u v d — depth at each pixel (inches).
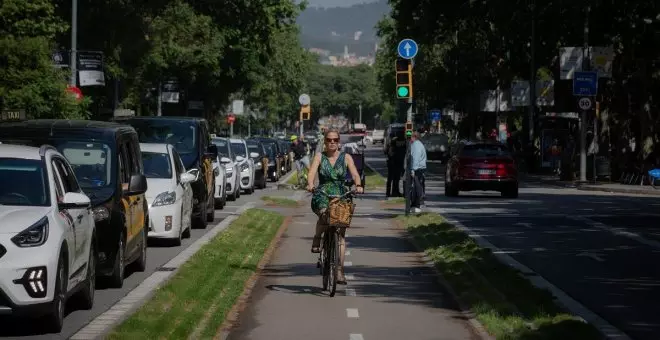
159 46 3309.5
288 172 4800.7
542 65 4699.8
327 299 951.6
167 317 797.9
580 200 2559.1
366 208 2313.0
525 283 997.2
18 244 725.9
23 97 1952.5
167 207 1393.9
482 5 4008.4
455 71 5442.9
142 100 3762.3
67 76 2411.4
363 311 884.6
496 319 801.6
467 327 808.3
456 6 4028.1
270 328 802.8
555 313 822.5
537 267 1195.9
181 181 1469.0
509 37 4421.8
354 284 1055.6
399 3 4121.6
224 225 1700.3
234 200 2532.0
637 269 1180.5
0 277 713.6
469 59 5157.5
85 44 3019.2
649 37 3447.3
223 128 5620.1
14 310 719.1
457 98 5930.1
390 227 1787.6
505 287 974.4
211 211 1823.3
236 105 5502.0
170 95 3865.7
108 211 984.9
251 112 6545.3
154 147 1492.4
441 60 5492.1
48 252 734.5
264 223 1791.3
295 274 1134.4
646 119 3481.8
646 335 773.9
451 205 2327.8
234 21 3757.4
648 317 855.7
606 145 3993.6
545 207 2252.7
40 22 2012.8
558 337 719.7
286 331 790.5
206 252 1273.4
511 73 4906.5
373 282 1071.6
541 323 773.9
